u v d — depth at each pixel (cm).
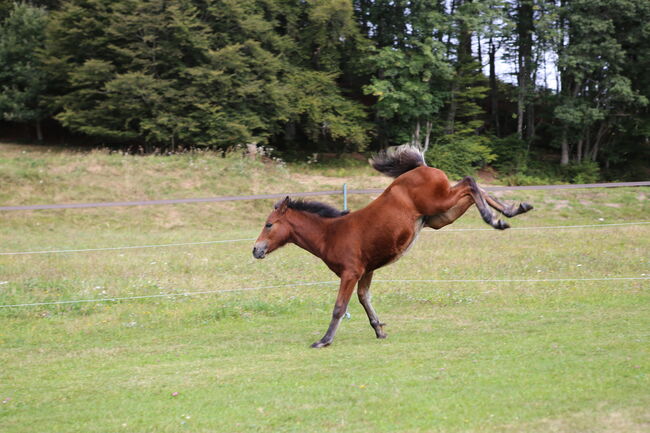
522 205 686
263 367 664
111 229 1958
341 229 733
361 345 736
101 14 2898
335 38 3178
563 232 1661
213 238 1736
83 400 589
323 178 2592
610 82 3197
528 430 459
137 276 1196
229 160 2562
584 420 470
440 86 3384
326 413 519
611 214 1973
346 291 729
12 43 3369
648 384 534
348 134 3222
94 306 991
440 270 1195
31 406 578
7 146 3256
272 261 1341
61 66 3139
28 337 841
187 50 2967
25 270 1266
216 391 592
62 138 3675
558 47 3234
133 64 2877
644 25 3102
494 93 4109
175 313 939
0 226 1933
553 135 3725
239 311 939
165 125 2867
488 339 725
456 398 531
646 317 792
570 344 675
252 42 2895
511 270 1180
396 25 3397
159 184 2306
